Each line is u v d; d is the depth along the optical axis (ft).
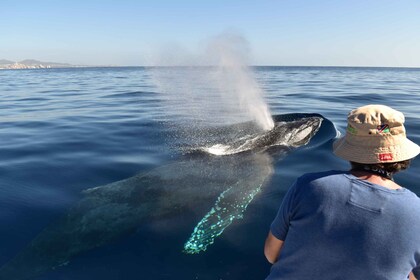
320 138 37.27
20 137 40.68
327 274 9.04
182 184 26.58
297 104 64.95
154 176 27.68
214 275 17.02
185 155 33.24
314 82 137.59
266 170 29.63
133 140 39.32
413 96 80.33
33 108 62.85
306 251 9.17
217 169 29.48
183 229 21.12
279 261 10.05
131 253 18.85
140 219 22.06
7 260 18.25
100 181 28.04
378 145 8.95
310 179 9.37
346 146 9.45
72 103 69.51
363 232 8.48
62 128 45.27
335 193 8.82
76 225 21.13
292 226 9.48
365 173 9.22
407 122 45.83
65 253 18.78
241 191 25.86
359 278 8.70
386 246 8.38
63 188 26.68
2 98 79.82
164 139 39.29
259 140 35.94
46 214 22.80
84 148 36.42
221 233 20.56
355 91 94.12
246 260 18.11
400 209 8.42
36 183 27.45
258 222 21.66
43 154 34.37
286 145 35.68
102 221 21.63
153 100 71.77
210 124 45.57
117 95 83.61
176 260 18.24
